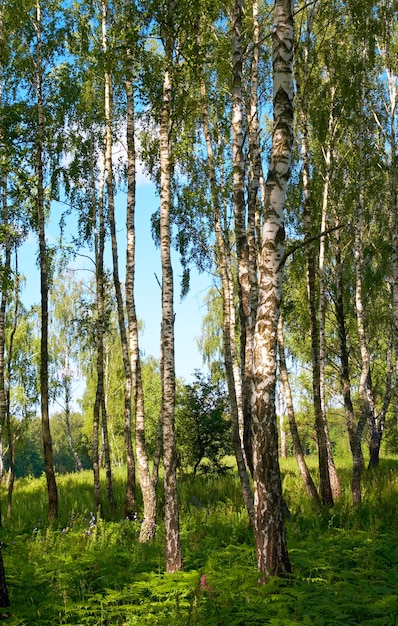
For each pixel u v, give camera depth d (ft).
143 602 18.94
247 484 33.35
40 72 48.96
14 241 53.78
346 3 53.72
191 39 31.99
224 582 19.22
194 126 48.55
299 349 92.38
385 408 83.15
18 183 45.85
